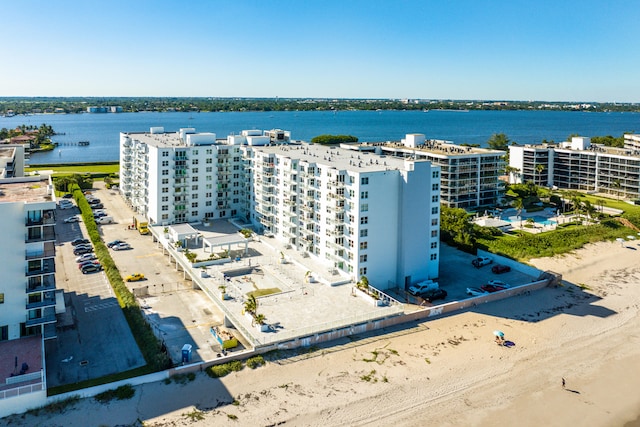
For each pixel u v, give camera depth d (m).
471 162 190.62
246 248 126.12
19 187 94.12
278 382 77.44
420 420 70.88
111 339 88.50
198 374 78.44
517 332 96.00
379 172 109.00
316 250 124.12
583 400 76.62
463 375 81.56
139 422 67.62
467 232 146.12
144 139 174.38
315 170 121.31
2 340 80.25
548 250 143.62
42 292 82.19
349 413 71.38
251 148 154.00
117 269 119.25
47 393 71.44
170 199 153.00
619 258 140.62
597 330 97.94
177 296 107.75
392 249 113.88
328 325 89.31
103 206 187.75
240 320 90.44
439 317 101.06
